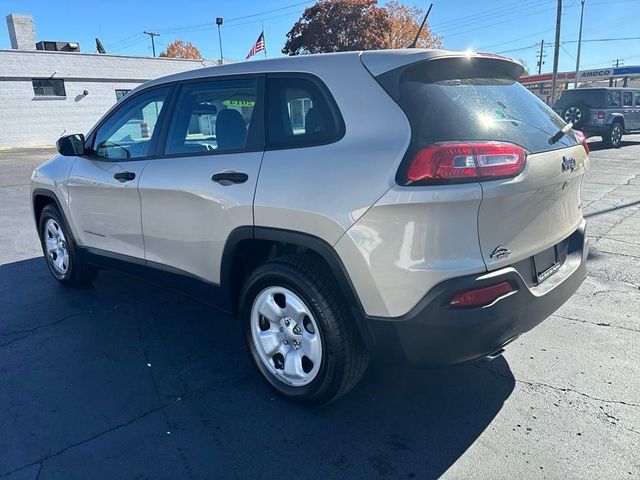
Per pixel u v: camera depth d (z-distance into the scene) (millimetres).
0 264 5328
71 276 4414
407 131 2211
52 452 2428
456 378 3008
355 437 2516
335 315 2471
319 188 2383
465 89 2436
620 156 13984
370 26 36406
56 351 3406
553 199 2566
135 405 2795
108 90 30641
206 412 2732
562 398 2783
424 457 2365
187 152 3123
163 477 2270
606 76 43250
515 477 2227
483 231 2191
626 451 2363
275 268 2633
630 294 4172
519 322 2361
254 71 2844
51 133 28797
